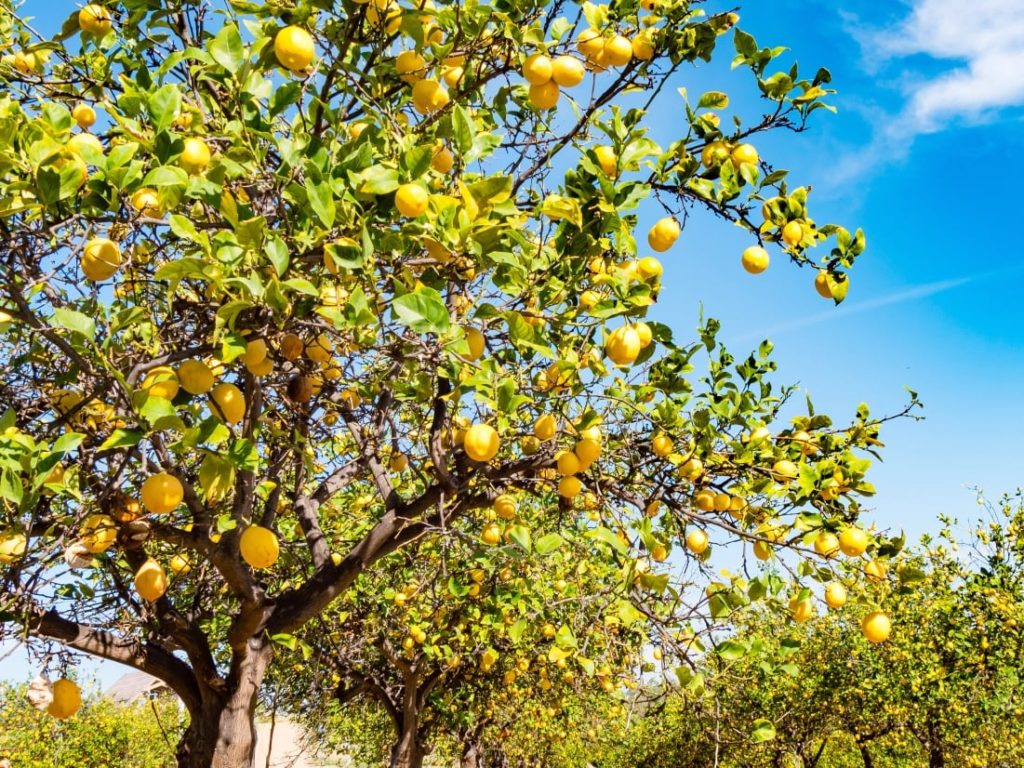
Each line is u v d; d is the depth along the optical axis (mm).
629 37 3049
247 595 3730
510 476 3582
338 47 2723
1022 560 12180
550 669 7930
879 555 3025
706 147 2918
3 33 3453
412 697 8703
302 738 10117
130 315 2291
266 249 2049
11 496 2143
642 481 3732
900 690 11320
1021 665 11070
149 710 17188
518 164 3893
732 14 2717
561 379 3053
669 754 13008
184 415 3166
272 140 2402
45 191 2027
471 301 3119
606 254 2930
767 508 3523
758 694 10828
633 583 3010
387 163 2539
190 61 2977
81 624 3684
